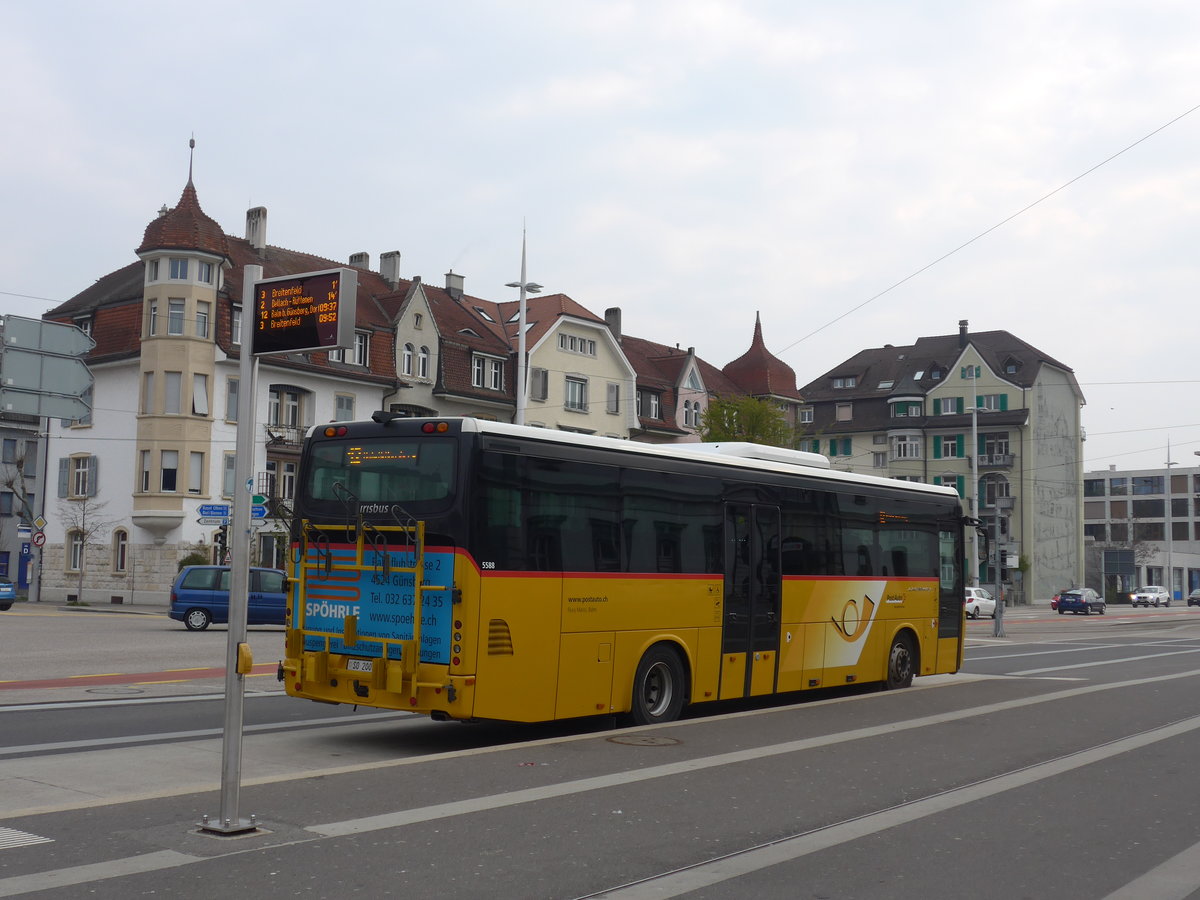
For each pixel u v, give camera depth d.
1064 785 9.66
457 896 6.06
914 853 7.27
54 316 52.81
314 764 10.41
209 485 47.81
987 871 6.88
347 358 52.62
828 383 90.06
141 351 47.84
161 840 6.98
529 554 11.45
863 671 16.53
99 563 49.19
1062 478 84.06
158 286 47.53
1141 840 7.76
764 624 14.62
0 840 6.96
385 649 11.24
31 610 41.25
